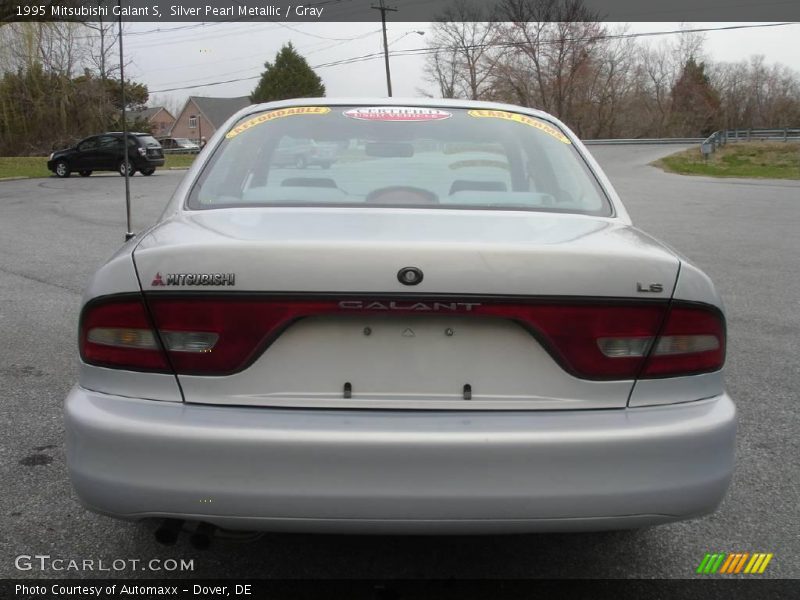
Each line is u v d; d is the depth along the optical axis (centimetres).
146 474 205
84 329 222
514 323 213
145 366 214
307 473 202
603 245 224
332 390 213
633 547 284
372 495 202
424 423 207
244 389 213
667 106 7281
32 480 330
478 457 202
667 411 216
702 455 212
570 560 274
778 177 3070
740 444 380
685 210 1630
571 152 324
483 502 203
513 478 203
